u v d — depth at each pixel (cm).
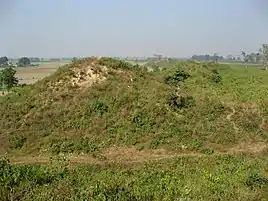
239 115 3162
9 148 2773
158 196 1415
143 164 2391
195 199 1401
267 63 9712
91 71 3447
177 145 2750
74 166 2295
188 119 3044
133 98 3150
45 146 2755
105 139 2805
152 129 2880
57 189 1412
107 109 3059
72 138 2822
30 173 1638
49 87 3347
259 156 2569
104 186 1445
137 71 3675
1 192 1355
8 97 3391
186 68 4794
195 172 2002
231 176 1817
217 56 18812
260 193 1482
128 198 1358
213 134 2886
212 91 3928
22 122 3006
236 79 4878
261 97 3756
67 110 3064
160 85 3419
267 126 3088
